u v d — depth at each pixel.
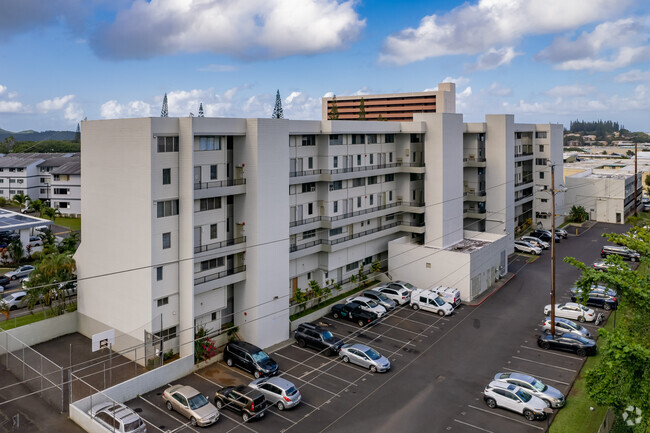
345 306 50.78
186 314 40.12
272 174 43.72
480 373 39.00
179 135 39.16
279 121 44.03
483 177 75.19
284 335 45.94
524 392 33.88
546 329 46.44
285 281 45.88
